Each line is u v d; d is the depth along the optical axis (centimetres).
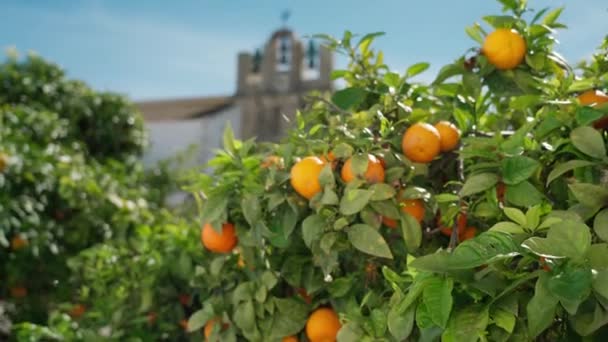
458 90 182
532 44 168
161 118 870
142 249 262
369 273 156
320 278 167
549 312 96
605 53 166
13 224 368
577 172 131
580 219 114
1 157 373
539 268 110
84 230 390
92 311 266
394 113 169
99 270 266
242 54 868
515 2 172
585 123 130
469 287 104
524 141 143
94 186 388
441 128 162
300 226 164
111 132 636
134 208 378
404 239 147
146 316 254
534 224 113
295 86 836
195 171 181
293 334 170
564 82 155
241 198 166
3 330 394
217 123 853
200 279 208
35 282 394
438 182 168
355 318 139
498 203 144
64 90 622
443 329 101
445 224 151
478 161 157
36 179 393
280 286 179
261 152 184
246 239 167
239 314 171
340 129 161
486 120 188
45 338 282
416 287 104
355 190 140
